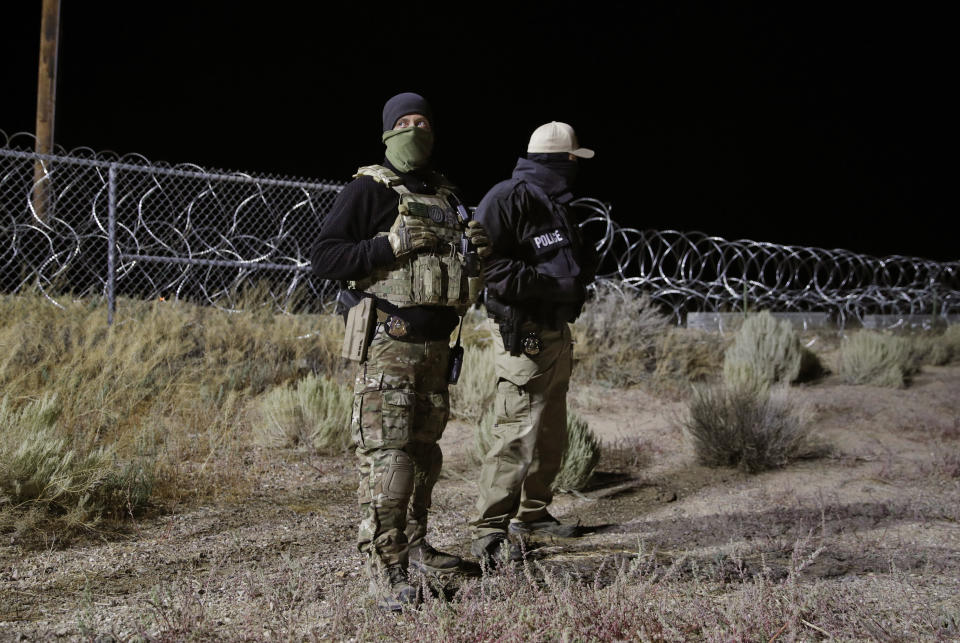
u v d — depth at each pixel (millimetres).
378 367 3197
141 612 3102
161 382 6445
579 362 8836
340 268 3129
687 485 5789
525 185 3859
